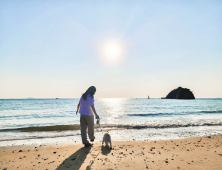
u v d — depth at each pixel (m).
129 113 23.97
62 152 4.80
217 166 3.50
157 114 21.25
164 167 3.46
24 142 6.58
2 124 13.15
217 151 4.88
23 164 3.76
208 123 12.16
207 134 8.37
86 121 5.19
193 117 17.09
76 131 9.18
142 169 3.34
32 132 8.90
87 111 5.10
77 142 6.52
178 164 3.65
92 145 5.58
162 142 6.27
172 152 4.77
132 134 8.25
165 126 10.82
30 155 4.58
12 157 4.38
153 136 7.80
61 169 3.36
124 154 4.47
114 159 4.01
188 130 9.48
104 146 5.43
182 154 4.54
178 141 6.48
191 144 5.94
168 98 187.38
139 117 17.86
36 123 13.69
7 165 3.70
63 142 6.53
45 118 17.91
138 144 5.85
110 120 15.09
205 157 4.21
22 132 8.89
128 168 3.39
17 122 14.41
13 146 5.80
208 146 5.61
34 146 5.77
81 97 5.16
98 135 7.90
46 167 3.51
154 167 3.46
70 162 3.82
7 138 7.38
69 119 16.80
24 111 28.73
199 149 5.16
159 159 4.04
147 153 4.62
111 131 9.09
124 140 6.84
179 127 10.52
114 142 6.15
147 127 10.41
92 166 3.51
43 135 8.05
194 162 3.79
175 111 26.89
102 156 4.27
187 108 35.88
